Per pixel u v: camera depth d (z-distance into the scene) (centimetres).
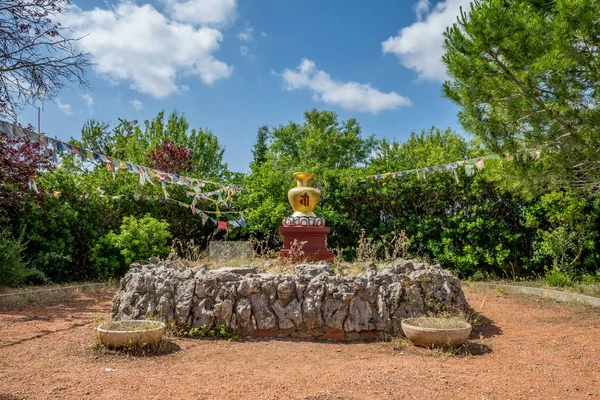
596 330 619
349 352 520
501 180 828
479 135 765
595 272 1064
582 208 1023
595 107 673
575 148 710
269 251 1045
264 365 467
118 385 400
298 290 593
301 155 3309
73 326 634
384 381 413
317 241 884
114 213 1255
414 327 529
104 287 1024
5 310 745
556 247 1045
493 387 401
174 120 2797
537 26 658
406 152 2908
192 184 1191
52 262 1110
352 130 3631
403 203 1250
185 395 379
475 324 647
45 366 452
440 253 1192
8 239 1008
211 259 985
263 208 1288
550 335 596
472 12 677
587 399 376
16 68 848
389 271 641
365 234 1262
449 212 1230
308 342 561
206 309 590
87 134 2348
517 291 948
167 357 490
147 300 599
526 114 721
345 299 577
